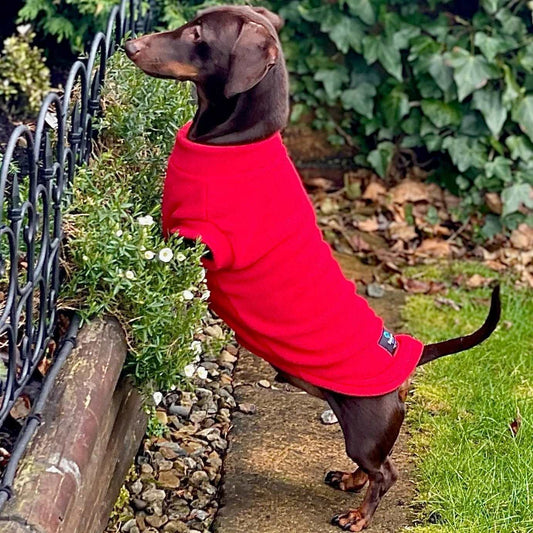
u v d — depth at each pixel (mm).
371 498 1365
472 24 2346
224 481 1448
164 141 1505
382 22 2348
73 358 1165
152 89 1478
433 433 1583
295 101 2486
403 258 2221
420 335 1900
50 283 1217
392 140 2494
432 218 2340
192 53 1267
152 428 1509
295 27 2441
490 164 2293
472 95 2299
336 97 2447
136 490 1409
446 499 1420
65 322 1284
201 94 1294
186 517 1383
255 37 1223
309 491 1441
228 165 1252
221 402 1641
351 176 2477
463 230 2326
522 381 1745
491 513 1396
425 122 2363
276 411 1629
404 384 1370
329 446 1546
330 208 2385
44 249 1158
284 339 1308
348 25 2346
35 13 2076
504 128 2369
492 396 1665
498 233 2311
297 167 2521
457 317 1975
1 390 1136
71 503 1029
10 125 1856
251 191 1253
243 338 1344
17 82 1933
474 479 1454
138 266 1225
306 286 1291
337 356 1307
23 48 1946
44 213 1161
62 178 1223
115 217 1255
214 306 1347
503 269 2203
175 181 1274
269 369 1757
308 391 1370
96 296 1221
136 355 1236
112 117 1437
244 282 1284
